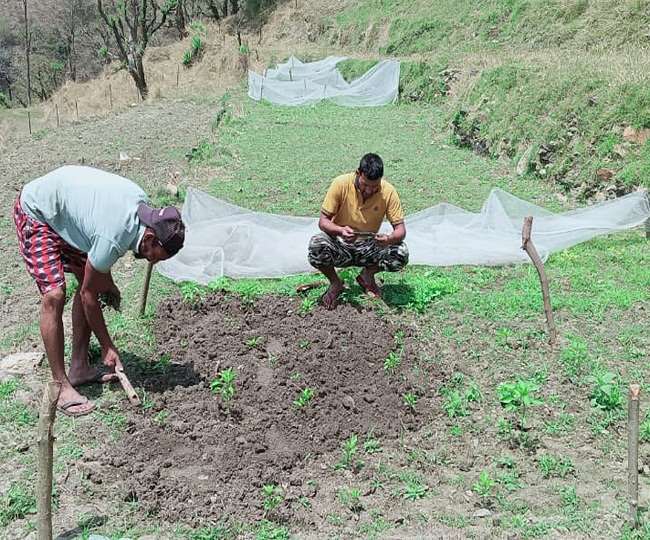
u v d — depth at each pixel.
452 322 6.17
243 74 25.84
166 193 9.96
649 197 8.77
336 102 19.34
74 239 4.73
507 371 5.41
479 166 11.88
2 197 10.30
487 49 20.17
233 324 6.09
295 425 4.74
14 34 44.03
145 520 3.89
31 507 3.99
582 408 4.95
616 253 7.64
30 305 6.70
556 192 10.29
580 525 3.85
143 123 16.78
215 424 4.72
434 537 3.76
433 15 24.03
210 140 14.04
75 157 13.03
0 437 4.60
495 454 4.50
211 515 3.91
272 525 3.85
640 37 15.86
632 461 3.77
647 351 5.68
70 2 40.38
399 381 5.23
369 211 6.21
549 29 18.77
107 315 6.19
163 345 5.78
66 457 4.39
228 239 7.59
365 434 4.67
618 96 10.17
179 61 28.05
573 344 5.57
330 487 4.19
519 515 3.94
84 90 27.59
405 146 13.62
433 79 18.41
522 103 12.24
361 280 6.53
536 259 5.78
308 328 5.99
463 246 7.70
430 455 4.46
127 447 4.48
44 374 5.38
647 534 3.74
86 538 3.67
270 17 32.75
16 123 23.48
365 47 26.53
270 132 14.94
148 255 4.71
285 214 9.13
